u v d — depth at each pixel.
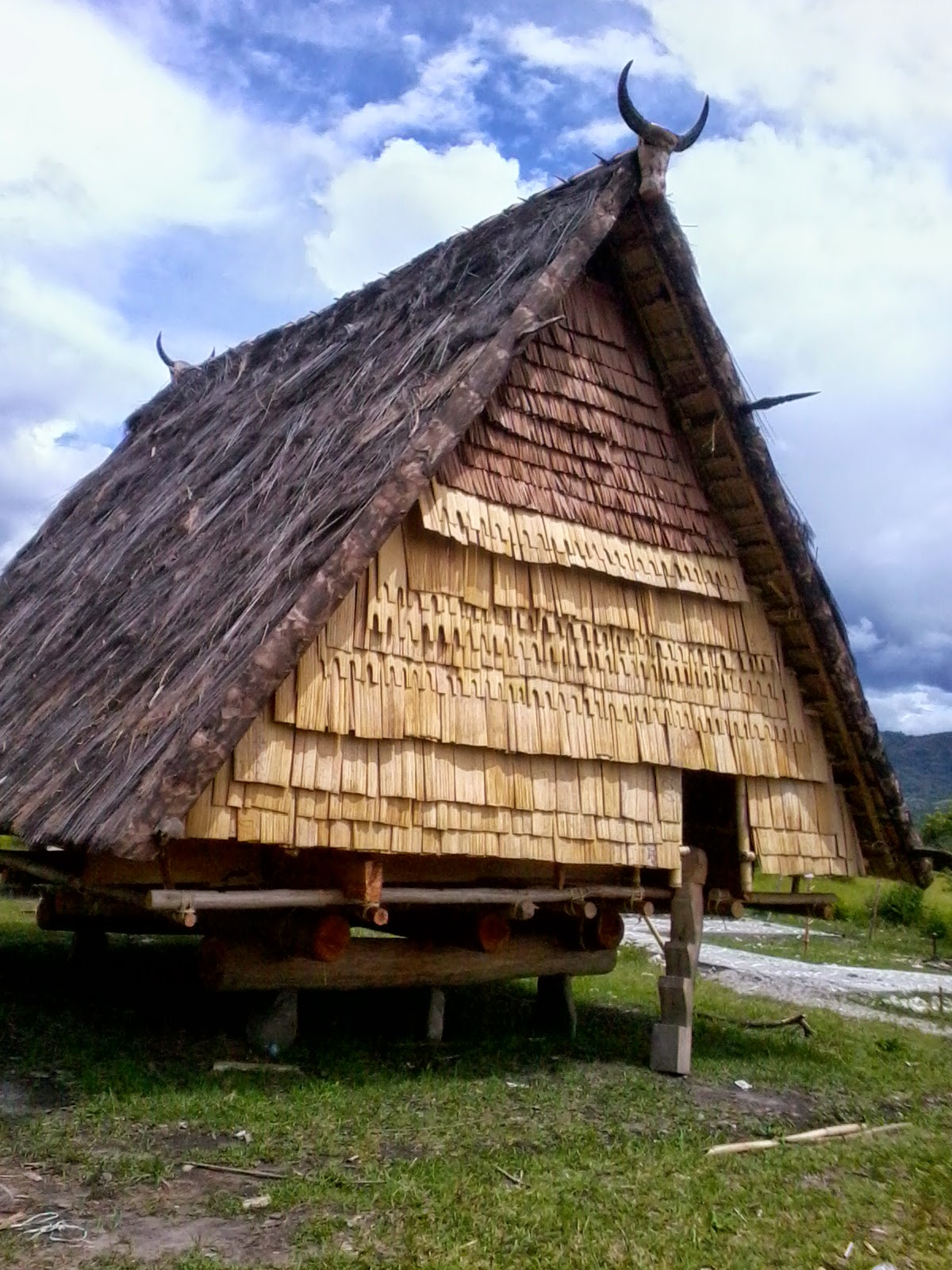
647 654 8.52
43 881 8.98
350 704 6.75
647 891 8.78
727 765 8.88
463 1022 9.70
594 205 7.99
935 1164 6.46
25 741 7.66
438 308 8.98
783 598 9.25
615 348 8.78
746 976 15.71
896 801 9.79
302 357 10.91
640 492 8.67
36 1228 4.66
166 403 14.22
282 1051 7.80
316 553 6.59
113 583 9.48
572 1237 4.97
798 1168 6.23
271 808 6.36
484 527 7.55
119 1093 6.49
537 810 7.70
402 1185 5.37
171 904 6.25
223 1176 5.42
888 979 17.08
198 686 6.29
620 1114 7.13
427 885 7.89
